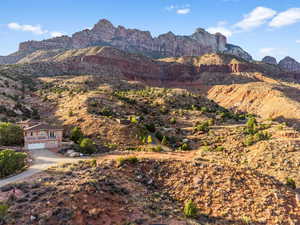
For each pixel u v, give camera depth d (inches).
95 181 975.0
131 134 2417.6
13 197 816.3
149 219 813.9
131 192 1000.9
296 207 1048.8
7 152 1200.2
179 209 955.3
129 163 1285.7
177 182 1161.4
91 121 2628.0
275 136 2369.6
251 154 1962.4
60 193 839.7
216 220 916.6
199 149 2190.0
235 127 2982.3
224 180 1176.8
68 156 1560.0
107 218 780.6
